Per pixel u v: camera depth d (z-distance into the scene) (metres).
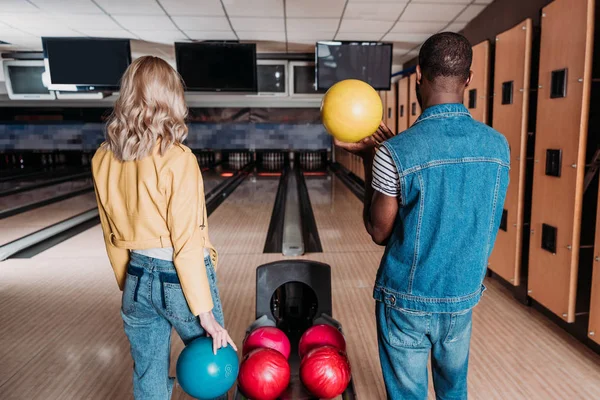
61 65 4.63
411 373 1.12
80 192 6.90
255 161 11.48
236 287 2.91
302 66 5.56
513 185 2.71
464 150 0.96
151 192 1.04
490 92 3.15
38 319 2.47
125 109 1.04
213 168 10.85
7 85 5.55
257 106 8.93
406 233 1.00
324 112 1.13
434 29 4.40
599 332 1.94
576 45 2.05
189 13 3.87
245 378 1.38
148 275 1.10
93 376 1.91
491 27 3.59
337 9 3.74
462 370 1.17
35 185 7.58
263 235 4.30
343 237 4.18
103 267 3.37
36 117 9.18
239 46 4.75
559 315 2.25
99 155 1.13
